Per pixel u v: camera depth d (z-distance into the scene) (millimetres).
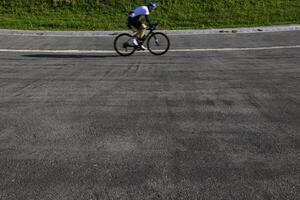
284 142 4992
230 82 9000
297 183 3908
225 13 25406
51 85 8656
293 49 14984
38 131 5441
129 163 4379
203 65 11656
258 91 7996
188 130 5484
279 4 27016
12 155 4598
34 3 26531
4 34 19672
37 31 20453
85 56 13609
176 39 18297
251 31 20781
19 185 3877
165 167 4273
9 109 6582
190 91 8055
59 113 6348
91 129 5535
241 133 5348
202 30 20750
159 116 6184
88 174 4105
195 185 3875
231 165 4320
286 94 7680
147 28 13586
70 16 25078
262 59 12773
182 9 25906
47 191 3760
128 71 10609
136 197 3648
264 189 3791
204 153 4652
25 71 10539
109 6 26469
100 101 7168
